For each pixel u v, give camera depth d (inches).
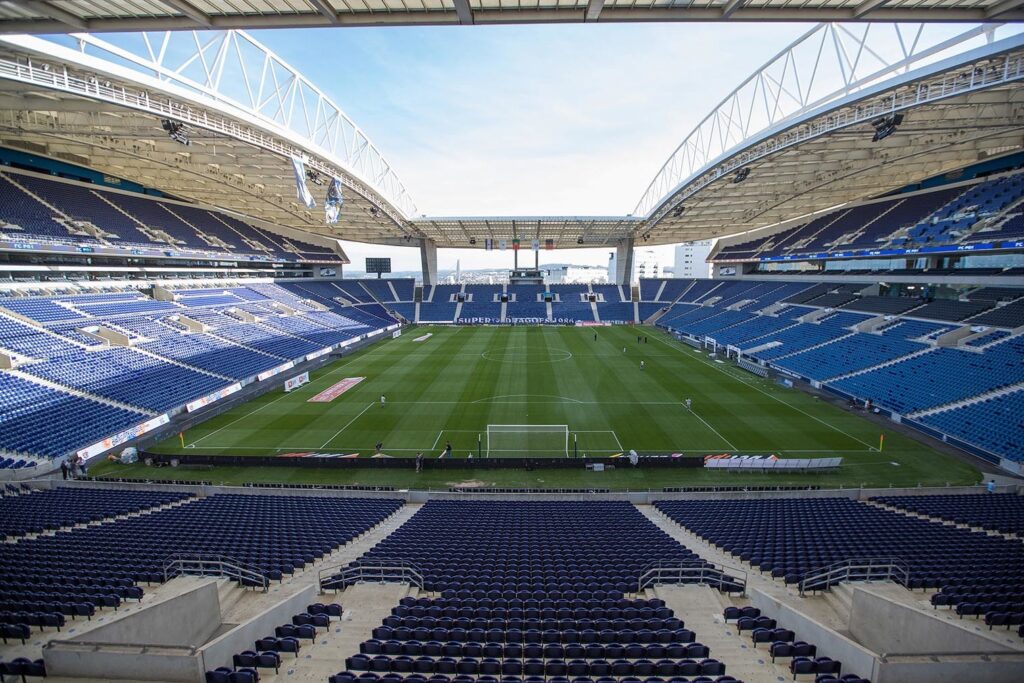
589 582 495.8
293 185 2033.7
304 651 358.3
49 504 777.6
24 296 1576.0
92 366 1354.6
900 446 1112.8
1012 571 496.4
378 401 1473.9
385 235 3400.6
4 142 1611.7
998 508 751.7
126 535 631.2
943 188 1966.0
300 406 1430.9
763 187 2027.6
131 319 1727.4
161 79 1118.4
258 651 353.7
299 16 439.5
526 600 443.5
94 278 1897.1
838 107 1165.7
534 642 369.4
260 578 493.0
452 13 435.2
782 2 426.9
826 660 319.9
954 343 1433.3
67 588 448.5
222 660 320.2
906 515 739.4
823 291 2320.4
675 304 3297.2
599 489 931.3
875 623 362.6
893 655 284.7
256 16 439.2
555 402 1449.3
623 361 2014.0
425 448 1123.3
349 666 328.5
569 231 3191.4
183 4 413.7
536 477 989.8
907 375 1384.1
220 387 1508.4
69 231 1673.2
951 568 504.1
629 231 3184.1
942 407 1198.9
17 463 954.1
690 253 6491.1
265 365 1769.2
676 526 713.6
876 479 959.6
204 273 2529.5
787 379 1614.2
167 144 1519.4
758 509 776.9
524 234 3329.2
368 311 3112.7
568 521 717.9
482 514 756.0
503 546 603.8
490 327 3090.6
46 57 916.0
